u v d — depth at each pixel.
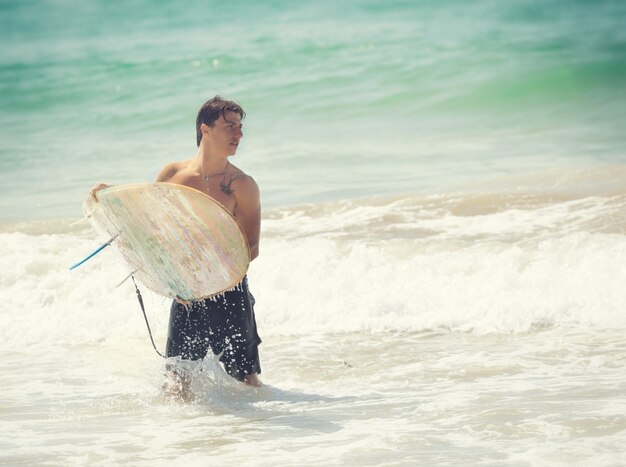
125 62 84.75
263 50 84.38
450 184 38.81
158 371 21.78
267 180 42.69
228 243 17.41
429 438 15.43
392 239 30.11
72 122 64.81
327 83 70.50
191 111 65.50
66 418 17.86
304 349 22.94
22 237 33.16
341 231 32.00
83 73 81.88
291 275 27.38
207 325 18.61
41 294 27.84
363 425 16.50
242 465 14.50
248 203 18.77
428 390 18.83
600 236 27.61
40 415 18.11
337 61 77.75
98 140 58.06
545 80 67.62
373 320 24.92
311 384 19.94
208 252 17.62
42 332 25.66
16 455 15.42
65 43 100.88
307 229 32.56
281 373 20.88
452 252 27.86
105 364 22.61
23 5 129.38
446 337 23.52
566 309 24.31
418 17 99.69
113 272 28.83
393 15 101.44
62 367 22.38
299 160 47.41
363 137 54.22
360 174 43.12
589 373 19.31
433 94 65.81
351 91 67.94
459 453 14.55
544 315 24.19
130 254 18.94
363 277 26.98
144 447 15.71
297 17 103.06
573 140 49.91
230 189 18.61
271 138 54.94
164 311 26.53
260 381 19.83
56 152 54.16
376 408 17.64
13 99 73.69
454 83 68.19
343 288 26.59
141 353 23.62
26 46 101.31
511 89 66.12
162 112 65.75
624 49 79.19
